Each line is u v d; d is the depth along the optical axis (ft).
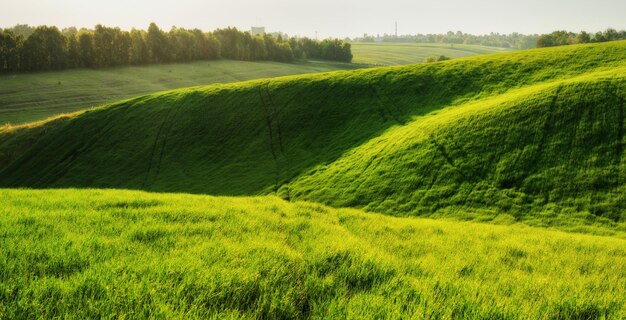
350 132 185.78
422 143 141.69
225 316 13.92
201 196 55.16
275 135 199.31
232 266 19.07
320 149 179.11
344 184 135.03
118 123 231.91
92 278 16.37
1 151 226.79
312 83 235.81
